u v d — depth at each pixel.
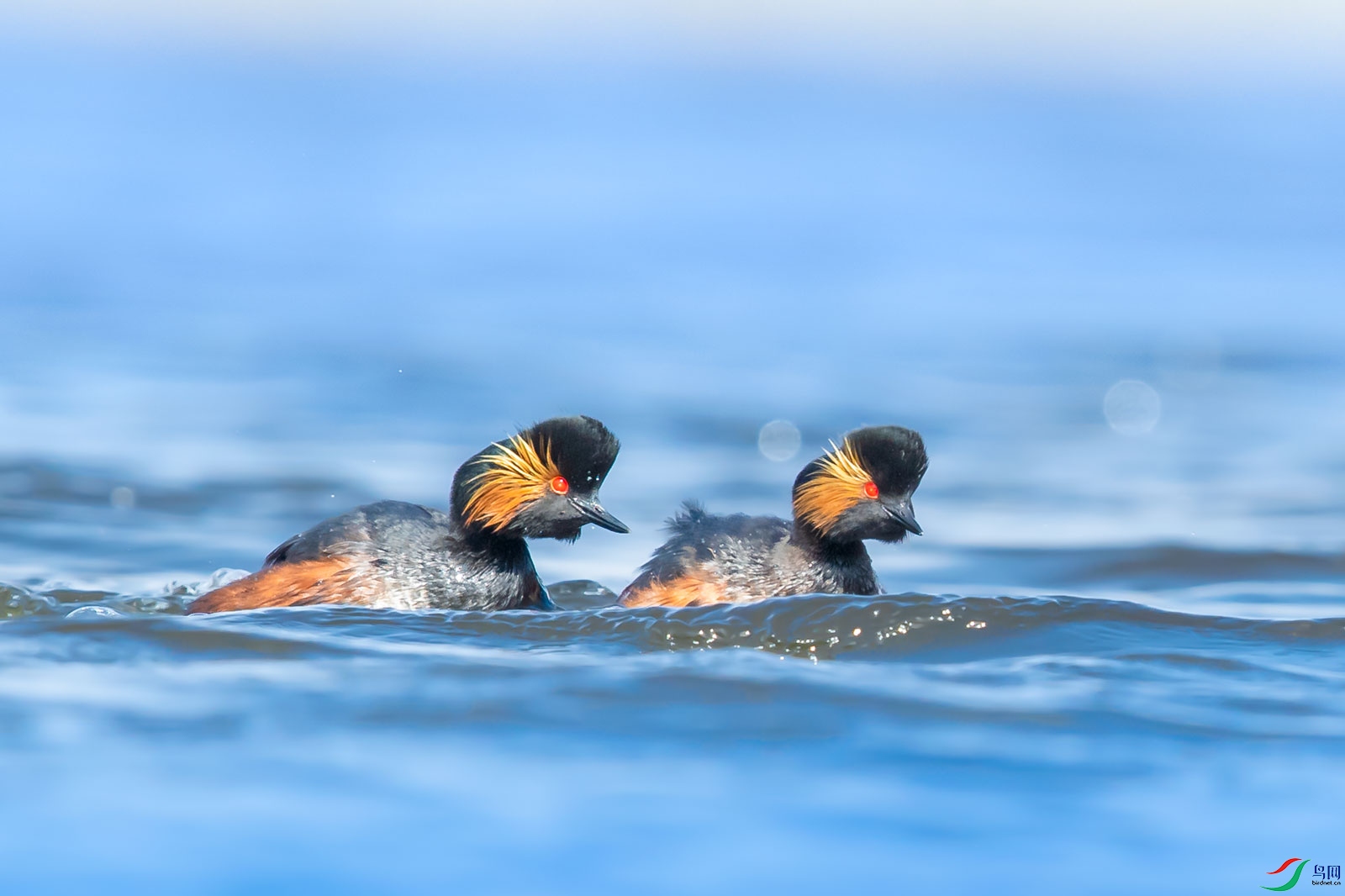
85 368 29.78
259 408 26.69
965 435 26.83
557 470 14.28
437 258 50.66
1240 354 35.53
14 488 20.59
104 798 8.73
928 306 42.78
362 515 14.43
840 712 10.27
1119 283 47.84
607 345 34.94
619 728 9.92
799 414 27.80
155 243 51.62
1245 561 18.38
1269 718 10.27
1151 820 8.67
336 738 9.66
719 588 14.58
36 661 11.08
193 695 10.41
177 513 19.89
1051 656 11.63
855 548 15.17
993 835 8.45
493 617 12.60
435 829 8.43
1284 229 62.34
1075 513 21.36
